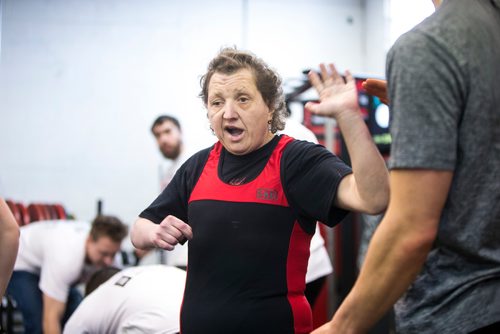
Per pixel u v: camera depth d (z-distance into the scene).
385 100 1.29
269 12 5.77
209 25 5.68
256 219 1.18
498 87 0.98
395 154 0.95
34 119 5.47
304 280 1.23
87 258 2.84
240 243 1.18
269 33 5.77
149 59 5.59
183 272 1.99
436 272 1.02
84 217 5.45
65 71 5.51
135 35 5.58
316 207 1.15
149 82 5.58
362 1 5.87
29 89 5.48
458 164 0.97
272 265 1.18
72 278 2.80
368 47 5.82
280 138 1.29
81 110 5.51
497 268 0.97
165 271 1.97
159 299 1.81
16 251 1.43
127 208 5.50
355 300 0.99
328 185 1.14
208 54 5.66
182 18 5.64
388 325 2.71
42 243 2.96
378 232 0.97
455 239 0.98
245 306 1.16
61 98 5.50
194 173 1.34
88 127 5.51
